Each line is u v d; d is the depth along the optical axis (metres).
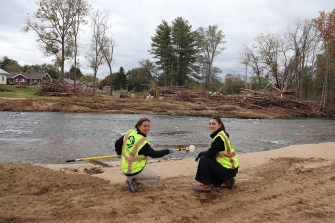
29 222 4.27
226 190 5.98
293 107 41.12
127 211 4.70
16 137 13.86
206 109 34.34
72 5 43.59
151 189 5.91
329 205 5.21
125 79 74.50
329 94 52.03
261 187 6.25
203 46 66.19
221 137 5.68
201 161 5.74
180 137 15.69
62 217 4.44
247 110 36.22
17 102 28.92
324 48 50.78
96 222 4.30
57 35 44.22
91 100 32.97
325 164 8.74
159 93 45.34
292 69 51.75
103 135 15.36
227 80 68.75
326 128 24.06
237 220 4.54
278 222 4.51
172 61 66.19
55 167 8.44
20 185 5.82
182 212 4.75
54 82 41.47
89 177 6.72
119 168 8.41
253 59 54.72
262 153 11.13
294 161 9.20
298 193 5.84
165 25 66.69
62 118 22.98
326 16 48.81
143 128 5.80
